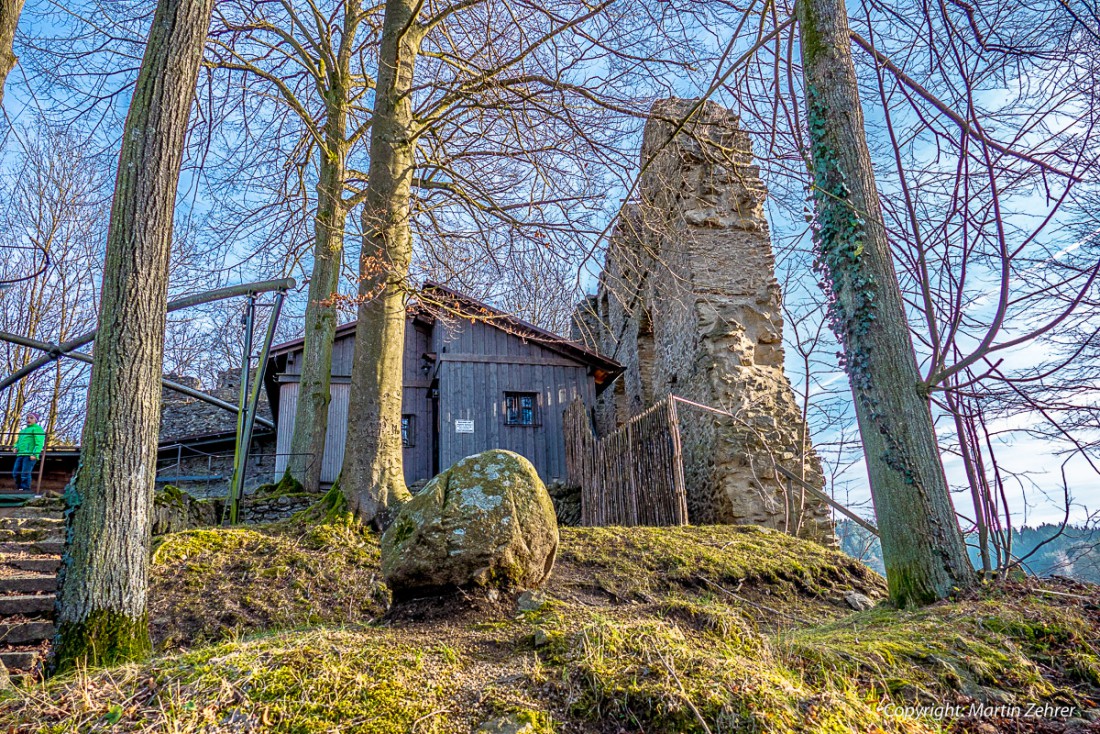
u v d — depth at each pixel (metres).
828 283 4.69
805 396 7.37
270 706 2.46
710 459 9.77
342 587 5.64
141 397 3.86
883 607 4.29
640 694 2.47
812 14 4.92
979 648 3.14
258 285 8.38
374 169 7.55
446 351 14.05
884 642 3.24
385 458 6.91
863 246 4.45
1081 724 2.64
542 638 3.10
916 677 2.92
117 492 3.69
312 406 10.52
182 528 7.59
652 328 14.29
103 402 3.77
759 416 9.54
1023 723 2.65
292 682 2.61
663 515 8.52
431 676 2.77
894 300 4.41
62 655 3.41
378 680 2.68
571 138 7.63
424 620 3.94
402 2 8.00
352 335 14.91
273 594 5.43
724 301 10.91
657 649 2.77
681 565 5.97
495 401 13.99
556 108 7.78
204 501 8.80
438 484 4.54
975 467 4.27
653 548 6.34
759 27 5.54
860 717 2.44
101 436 3.73
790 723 2.30
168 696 2.55
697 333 10.73
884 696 2.74
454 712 2.49
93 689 2.75
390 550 4.36
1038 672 3.03
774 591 5.75
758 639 3.15
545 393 14.31
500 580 4.18
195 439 16.14
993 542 4.20
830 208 4.59
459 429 13.60
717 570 5.91
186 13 4.38
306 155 11.34
